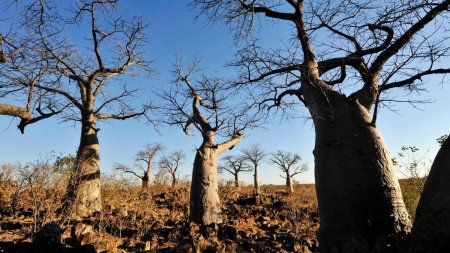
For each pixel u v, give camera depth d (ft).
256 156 102.17
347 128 16.31
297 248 22.65
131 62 36.73
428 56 15.76
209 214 30.09
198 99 35.42
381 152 15.83
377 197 14.96
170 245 21.30
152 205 35.65
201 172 31.55
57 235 19.15
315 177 16.65
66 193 29.78
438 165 14.12
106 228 24.41
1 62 20.65
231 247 21.22
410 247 10.55
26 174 26.50
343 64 19.86
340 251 14.61
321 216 15.83
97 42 33.94
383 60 18.16
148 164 79.20
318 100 17.70
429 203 13.56
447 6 16.37
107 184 38.17
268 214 36.29
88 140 33.35
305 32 20.17
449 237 10.05
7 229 22.30
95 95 35.14
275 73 19.25
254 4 21.09
